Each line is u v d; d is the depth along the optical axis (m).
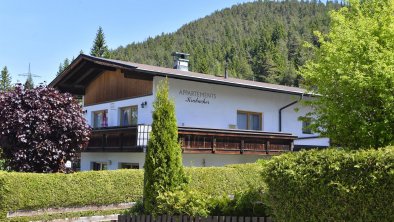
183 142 18.25
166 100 11.59
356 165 6.20
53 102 14.84
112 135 20.72
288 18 158.25
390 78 9.97
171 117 11.52
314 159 6.77
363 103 10.40
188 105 20.83
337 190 6.35
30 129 14.40
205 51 116.62
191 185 16.08
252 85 22.00
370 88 10.27
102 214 14.94
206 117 21.42
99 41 65.50
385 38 10.96
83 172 14.76
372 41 10.62
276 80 69.94
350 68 10.52
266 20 157.62
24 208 13.34
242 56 108.00
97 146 21.78
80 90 25.78
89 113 25.06
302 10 160.75
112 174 15.38
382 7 12.01
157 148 11.22
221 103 22.11
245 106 23.08
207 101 21.56
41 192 13.63
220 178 17.16
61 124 14.74
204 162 20.33
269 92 24.14
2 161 15.83
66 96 15.39
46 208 13.79
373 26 11.08
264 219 8.55
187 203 10.07
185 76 19.59
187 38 141.88
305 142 23.78
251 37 128.88
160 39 139.62
